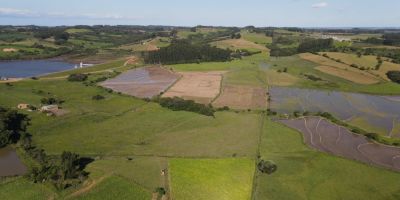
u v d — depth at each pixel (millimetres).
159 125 113750
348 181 78562
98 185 71812
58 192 68438
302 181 77750
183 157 87938
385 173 83000
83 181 72938
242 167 83000
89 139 99562
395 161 90688
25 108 121750
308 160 88688
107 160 85062
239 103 147500
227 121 120188
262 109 138625
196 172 79312
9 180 72750
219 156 89250
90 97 146875
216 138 103062
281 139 103688
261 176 79312
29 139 97062
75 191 69250
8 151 90438
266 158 89000
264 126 115875
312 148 97375
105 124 113312
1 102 127688
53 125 108875
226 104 145125
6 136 93812
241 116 127000
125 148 93562
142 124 114375
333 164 86812
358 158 91688
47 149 91188
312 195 72250
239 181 76188
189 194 69688
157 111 130125
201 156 88938
